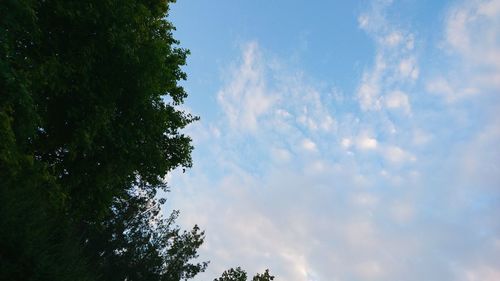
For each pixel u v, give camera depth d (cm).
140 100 1802
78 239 1387
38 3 1352
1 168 1245
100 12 1470
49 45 1453
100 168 1906
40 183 1409
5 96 1166
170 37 2330
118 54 1585
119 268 4688
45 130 1697
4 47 1138
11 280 968
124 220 4534
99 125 1634
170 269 5288
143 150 2056
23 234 1008
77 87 1533
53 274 1059
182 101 2356
